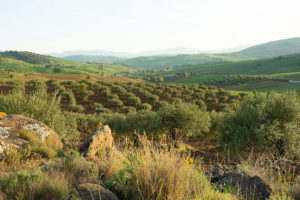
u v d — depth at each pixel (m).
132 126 14.51
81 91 37.62
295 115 9.77
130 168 3.33
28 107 8.05
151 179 2.76
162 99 41.41
